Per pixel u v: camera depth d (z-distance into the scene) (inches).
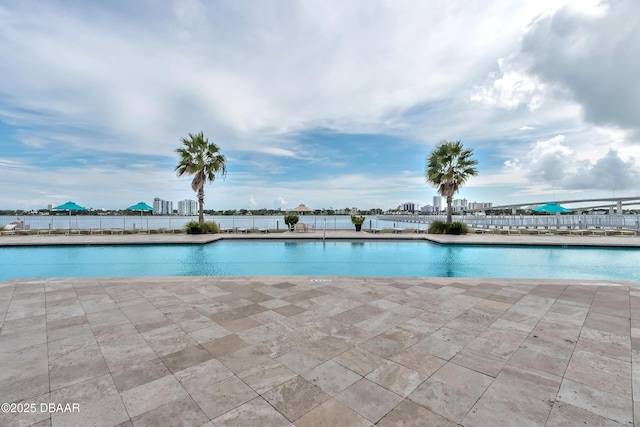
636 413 66.4
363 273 320.2
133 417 65.0
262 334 114.3
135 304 154.0
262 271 329.1
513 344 105.3
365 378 82.1
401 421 63.8
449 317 134.1
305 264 362.9
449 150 628.4
